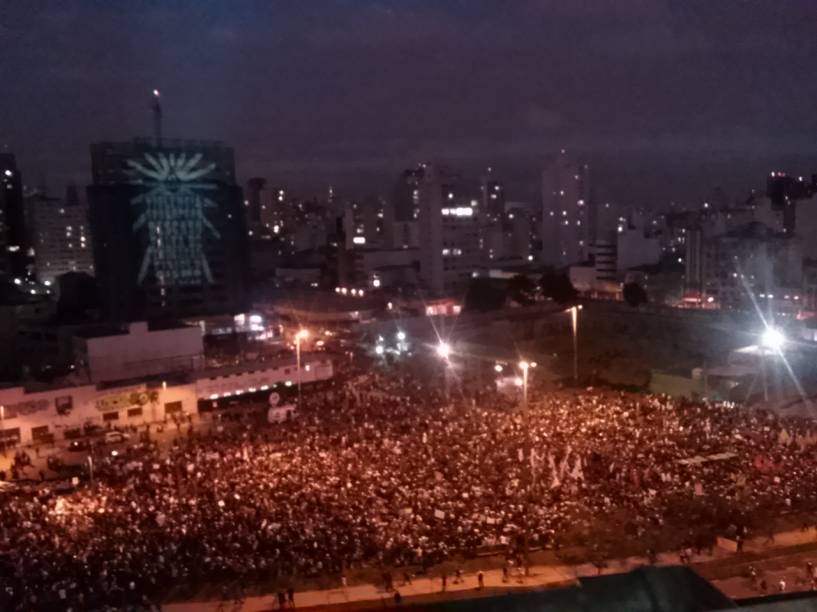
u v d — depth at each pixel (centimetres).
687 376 8456
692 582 665
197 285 13650
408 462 5422
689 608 632
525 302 14162
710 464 5309
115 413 7719
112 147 13088
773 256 13612
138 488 5169
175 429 7469
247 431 6844
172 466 5634
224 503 4700
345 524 4356
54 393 7400
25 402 7231
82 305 14312
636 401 7462
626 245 17112
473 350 10731
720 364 9206
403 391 8331
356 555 4056
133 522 4478
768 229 14925
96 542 4184
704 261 14475
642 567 689
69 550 4069
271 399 7500
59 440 7275
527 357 10200
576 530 4350
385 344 11181
